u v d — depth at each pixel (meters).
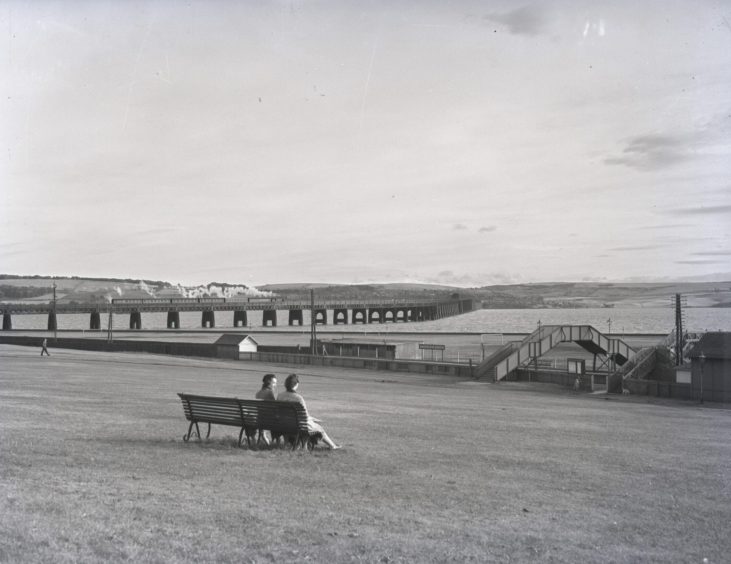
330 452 15.83
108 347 112.12
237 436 18.11
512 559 8.51
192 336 187.88
